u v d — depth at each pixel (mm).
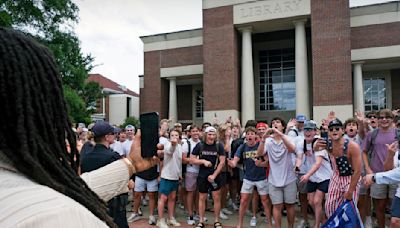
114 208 3979
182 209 8352
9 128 745
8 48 779
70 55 21312
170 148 6426
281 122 6250
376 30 19328
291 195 5559
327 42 18031
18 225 548
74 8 20953
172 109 24469
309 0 18484
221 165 6535
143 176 6895
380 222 5734
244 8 19891
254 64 23438
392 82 21484
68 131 892
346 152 4348
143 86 26406
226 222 7090
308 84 20312
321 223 6090
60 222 583
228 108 19812
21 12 18312
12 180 656
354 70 19844
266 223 6953
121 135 8289
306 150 5945
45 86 815
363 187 5902
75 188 821
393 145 4945
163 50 24891
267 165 5805
